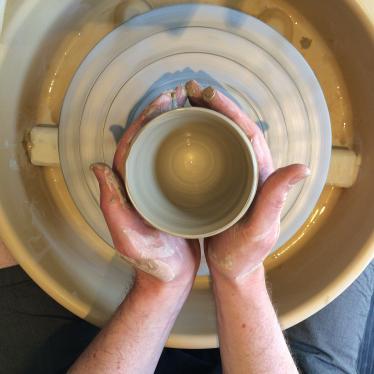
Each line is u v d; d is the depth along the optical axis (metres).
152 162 0.76
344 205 0.98
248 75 0.91
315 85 0.92
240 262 0.76
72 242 0.99
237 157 0.73
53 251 0.93
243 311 0.82
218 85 0.91
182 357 1.21
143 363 0.84
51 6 0.89
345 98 0.98
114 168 0.76
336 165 0.96
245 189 0.69
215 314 0.91
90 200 0.95
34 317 1.29
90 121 0.93
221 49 0.91
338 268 0.89
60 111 0.98
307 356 1.16
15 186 0.91
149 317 0.82
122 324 0.83
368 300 1.22
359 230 0.89
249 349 0.82
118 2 0.96
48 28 0.92
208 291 1.01
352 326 1.18
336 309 1.18
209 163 0.76
